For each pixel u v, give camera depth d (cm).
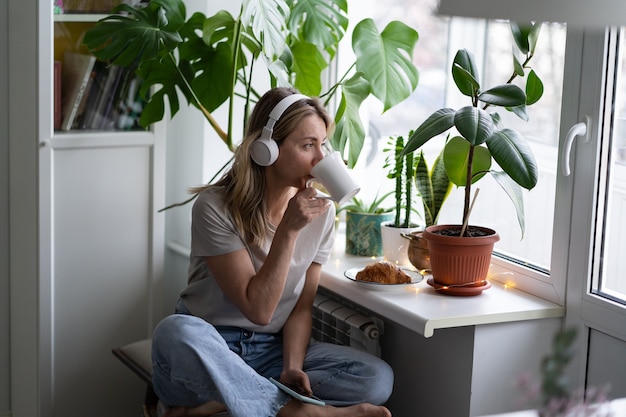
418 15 297
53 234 256
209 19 244
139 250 271
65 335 263
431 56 296
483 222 250
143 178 268
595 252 205
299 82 262
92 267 264
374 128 300
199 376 189
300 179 204
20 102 250
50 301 258
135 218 269
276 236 200
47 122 248
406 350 233
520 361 212
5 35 247
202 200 206
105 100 262
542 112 227
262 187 207
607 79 199
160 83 254
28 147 252
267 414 191
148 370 221
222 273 203
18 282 261
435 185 236
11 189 256
